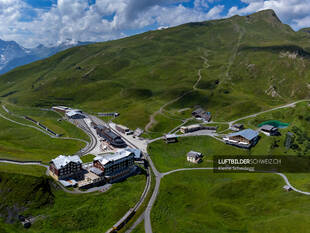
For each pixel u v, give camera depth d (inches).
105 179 4667.8
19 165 4714.6
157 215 3843.5
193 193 4596.5
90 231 3415.4
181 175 5255.9
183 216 3895.2
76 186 4375.0
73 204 3865.7
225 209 3978.8
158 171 5428.2
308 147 5816.9
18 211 3550.7
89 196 4126.5
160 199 4291.3
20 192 3772.1
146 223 3641.7
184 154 6392.7
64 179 4453.7
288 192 4195.4
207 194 4564.5
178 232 3437.5
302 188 4269.2
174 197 4429.1
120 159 4958.2
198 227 3533.5
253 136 6284.5
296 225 3102.9
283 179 4746.6
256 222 3491.6
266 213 3713.1
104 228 3484.3
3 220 3403.1
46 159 5285.4
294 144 6003.9
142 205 4079.7
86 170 4965.6
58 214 3599.9
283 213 3565.5
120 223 3567.9
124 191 4439.0
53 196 3954.2
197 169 5531.5
